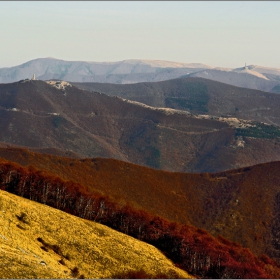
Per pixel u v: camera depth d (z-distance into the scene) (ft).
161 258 552.00
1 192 570.05
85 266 450.71
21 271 322.14
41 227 490.49
